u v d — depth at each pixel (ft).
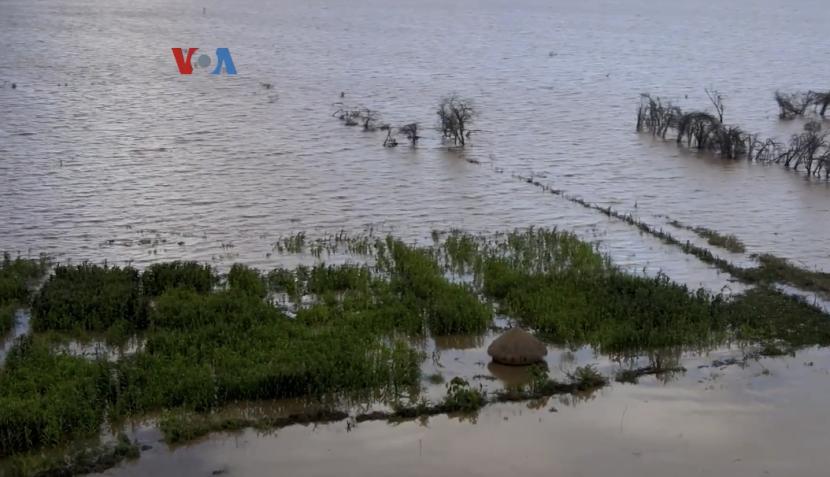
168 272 90.68
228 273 95.61
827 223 118.73
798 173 147.33
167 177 138.31
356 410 67.77
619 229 115.75
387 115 192.75
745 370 75.15
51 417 62.03
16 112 186.60
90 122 179.32
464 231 114.11
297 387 68.90
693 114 169.27
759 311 86.63
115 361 74.33
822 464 61.00
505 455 61.67
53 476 58.08
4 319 79.97
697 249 105.60
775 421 66.69
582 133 179.32
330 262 101.04
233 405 67.72
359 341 77.05
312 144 164.45
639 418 67.05
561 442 63.52
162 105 201.46
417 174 143.64
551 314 83.20
